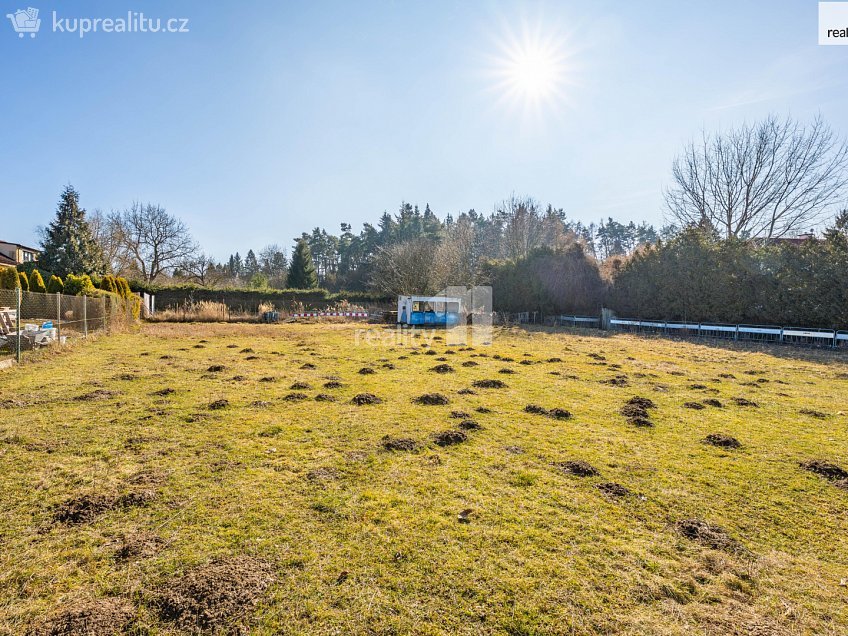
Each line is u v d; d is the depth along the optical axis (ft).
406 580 8.09
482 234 153.89
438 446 15.16
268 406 19.85
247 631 6.81
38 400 19.98
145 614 7.13
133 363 31.04
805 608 7.64
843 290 50.11
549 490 11.98
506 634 6.88
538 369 31.73
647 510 11.03
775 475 13.26
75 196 96.02
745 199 76.28
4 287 49.90
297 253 145.48
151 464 13.07
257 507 10.64
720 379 28.99
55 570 8.19
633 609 7.51
